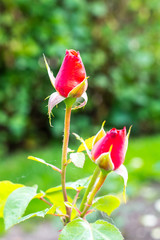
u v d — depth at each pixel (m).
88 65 5.12
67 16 5.01
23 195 0.72
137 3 5.69
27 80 4.65
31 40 4.56
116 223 2.62
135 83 5.58
